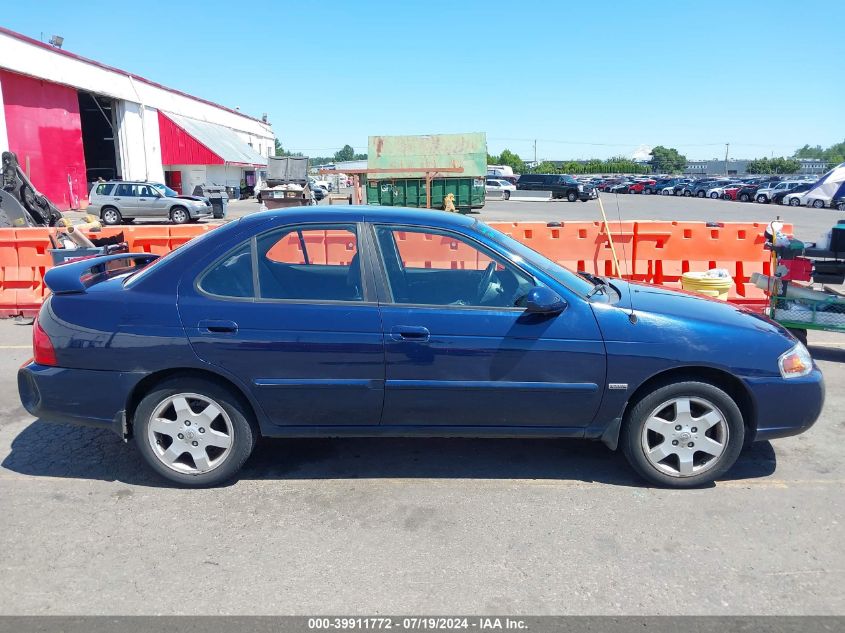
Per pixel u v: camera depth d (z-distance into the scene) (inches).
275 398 150.0
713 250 331.3
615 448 155.5
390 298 151.3
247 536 135.0
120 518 141.7
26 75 1055.6
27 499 149.7
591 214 1279.5
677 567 124.9
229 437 153.5
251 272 152.0
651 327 149.6
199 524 139.5
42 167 1114.1
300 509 146.3
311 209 159.9
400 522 140.9
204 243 153.8
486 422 153.8
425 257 164.1
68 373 150.3
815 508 147.2
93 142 1553.9
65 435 186.7
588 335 148.3
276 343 146.9
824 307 253.6
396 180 1237.1
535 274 153.8
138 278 154.1
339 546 131.6
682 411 152.1
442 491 155.2
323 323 147.7
